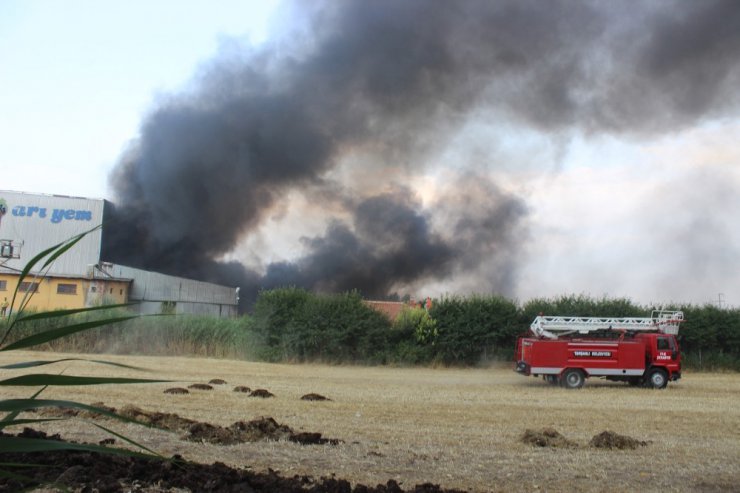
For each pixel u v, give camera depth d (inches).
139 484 277.7
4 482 157.6
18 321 83.5
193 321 1438.2
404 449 437.7
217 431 436.1
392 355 1449.3
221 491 273.4
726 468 406.3
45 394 648.4
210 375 999.0
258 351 1430.9
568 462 410.6
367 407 668.7
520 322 1499.8
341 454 406.9
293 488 287.9
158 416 487.8
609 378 1071.0
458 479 352.8
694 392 986.7
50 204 2581.2
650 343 1043.3
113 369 973.8
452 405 722.2
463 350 1470.2
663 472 389.4
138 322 1397.6
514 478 360.5
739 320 1539.1
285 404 659.4
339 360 1450.5
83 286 2412.6
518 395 870.4
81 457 307.0
